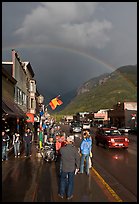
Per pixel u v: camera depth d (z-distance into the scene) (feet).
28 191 30.09
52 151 52.42
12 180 35.73
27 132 62.23
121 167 47.91
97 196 28.48
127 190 31.45
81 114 450.30
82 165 41.57
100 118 349.82
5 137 55.72
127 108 241.14
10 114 67.10
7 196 28.09
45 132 104.58
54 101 91.56
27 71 148.77
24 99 135.03
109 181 36.14
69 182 27.68
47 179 36.45
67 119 558.56
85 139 41.86
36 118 138.31
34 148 77.25
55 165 48.34
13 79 94.84
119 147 77.15
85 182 35.04
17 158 57.82
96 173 41.47
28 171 42.34
